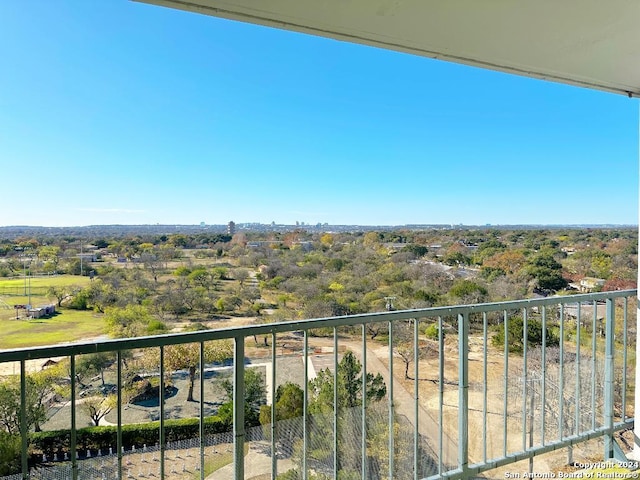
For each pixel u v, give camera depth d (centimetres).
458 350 199
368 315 181
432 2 142
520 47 179
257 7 144
